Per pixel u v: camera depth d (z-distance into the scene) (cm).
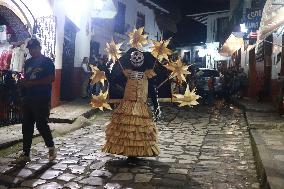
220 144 888
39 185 538
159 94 689
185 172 630
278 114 1356
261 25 859
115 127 658
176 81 706
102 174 603
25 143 650
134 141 643
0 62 1027
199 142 909
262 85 1891
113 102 680
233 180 593
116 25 2450
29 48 661
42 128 659
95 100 688
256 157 720
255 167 675
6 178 564
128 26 2636
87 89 1822
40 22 1161
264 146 757
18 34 1116
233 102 2053
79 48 1784
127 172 618
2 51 1024
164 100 689
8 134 845
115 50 675
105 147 665
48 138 667
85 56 1909
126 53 677
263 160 630
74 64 1736
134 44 680
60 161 676
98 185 548
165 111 1591
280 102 1330
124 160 695
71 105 1456
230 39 1934
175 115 1467
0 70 955
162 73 680
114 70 680
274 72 1688
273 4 802
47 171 609
